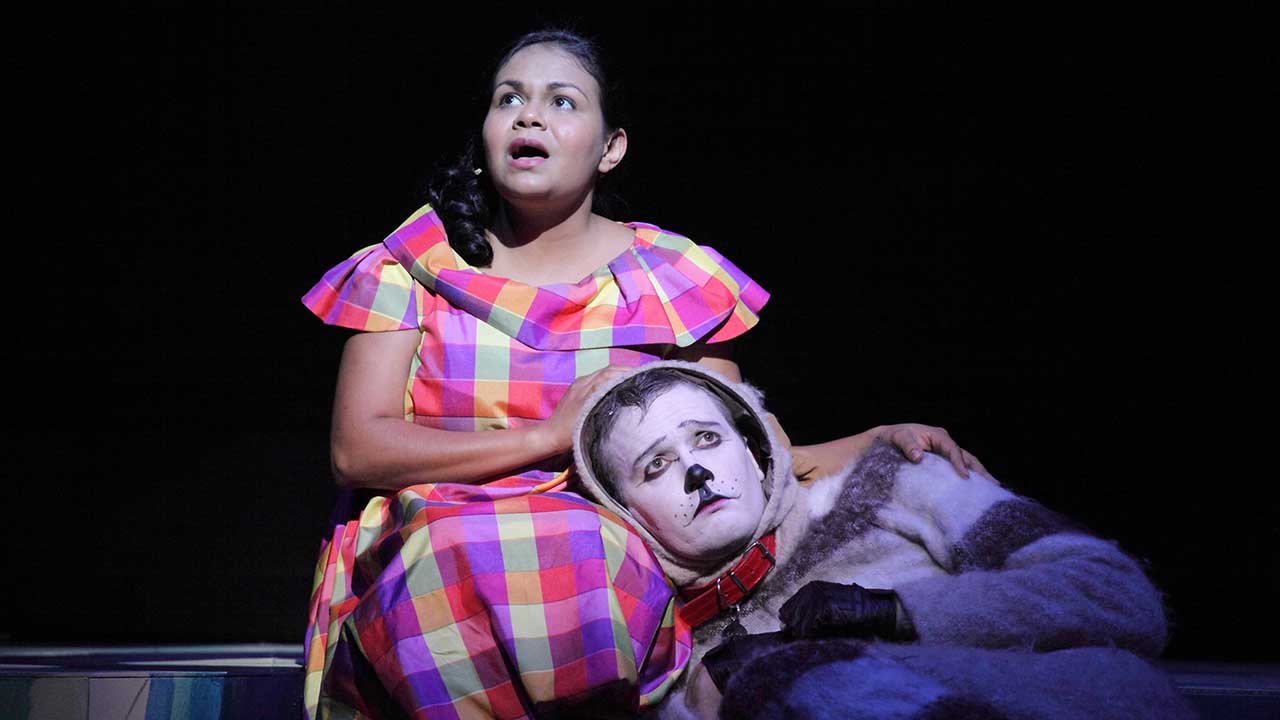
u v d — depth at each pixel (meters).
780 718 3.19
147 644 7.30
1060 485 8.21
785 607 3.49
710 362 4.77
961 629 3.35
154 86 7.93
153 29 7.86
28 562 7.73
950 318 8.32
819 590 3.46
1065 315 8.24
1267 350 8.02
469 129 8.03
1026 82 8.02
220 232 8.08
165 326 8.05
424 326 4.44
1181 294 8.10
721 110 8.14
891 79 8.09
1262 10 7.71
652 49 8.03
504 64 4.78
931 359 8.34
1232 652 7.59
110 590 7.77
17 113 7.85
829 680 3.18
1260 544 7.89
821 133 8.19
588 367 4.41
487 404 4.33
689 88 8.10
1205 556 7.91
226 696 4.23
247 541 7.96
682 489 3.68
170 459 7.98
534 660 3.48
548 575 3.57
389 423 4.27
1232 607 7.76
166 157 8.01
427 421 4.38
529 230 4.76
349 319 4.41
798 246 8.32
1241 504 7.98
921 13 7.98
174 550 7.89
